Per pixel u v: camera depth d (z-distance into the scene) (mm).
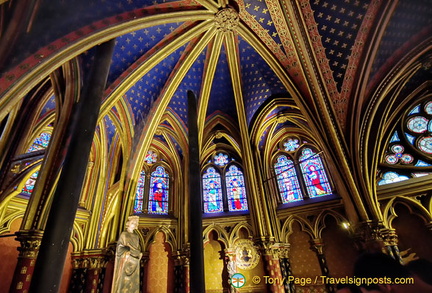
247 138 13359
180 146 14398
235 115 14641
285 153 15188
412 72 11633
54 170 8359
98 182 12188
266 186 13672
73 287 9945
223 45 12570
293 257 12211
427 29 10367
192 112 9875
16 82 5156
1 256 9156
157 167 15336
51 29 6020
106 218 11742
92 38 6844
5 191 8742
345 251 11445
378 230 9906
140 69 10656
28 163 9273
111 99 9930
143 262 12039
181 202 13758
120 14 8062
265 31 11539
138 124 12391
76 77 8609
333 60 11617
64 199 4332
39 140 12438
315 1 10484
